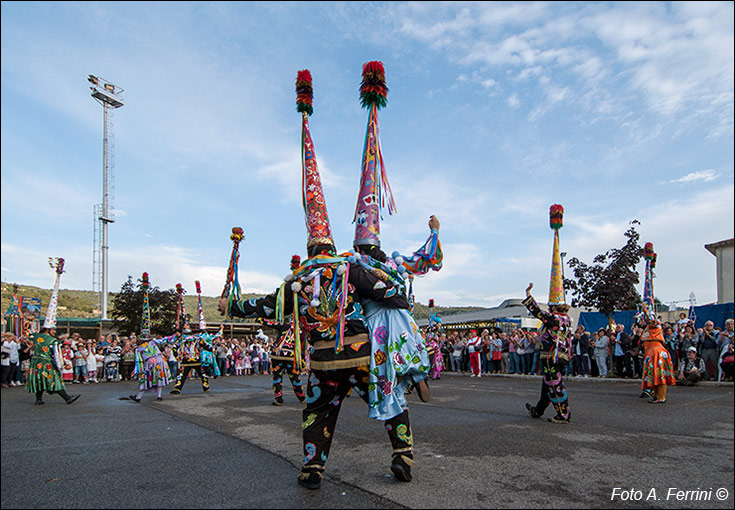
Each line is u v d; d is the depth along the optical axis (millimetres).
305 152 4047
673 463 4043
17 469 3938
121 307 26016
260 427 5996
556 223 7027
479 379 16156
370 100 4129
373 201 3936
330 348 3414
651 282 9070
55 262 9773
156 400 9922
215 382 15594
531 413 6664
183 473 3795
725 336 12305
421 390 3590
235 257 4145
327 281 3480
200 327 12062
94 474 3781
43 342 9469
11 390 13359
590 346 15672
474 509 2965
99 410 8125
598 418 6633
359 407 7973
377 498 3156
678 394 10055
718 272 23203
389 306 3471
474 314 29969
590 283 15758
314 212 3842
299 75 4176
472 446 4688
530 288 6461
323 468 3535
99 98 34594
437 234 3867
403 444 3514
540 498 3168
